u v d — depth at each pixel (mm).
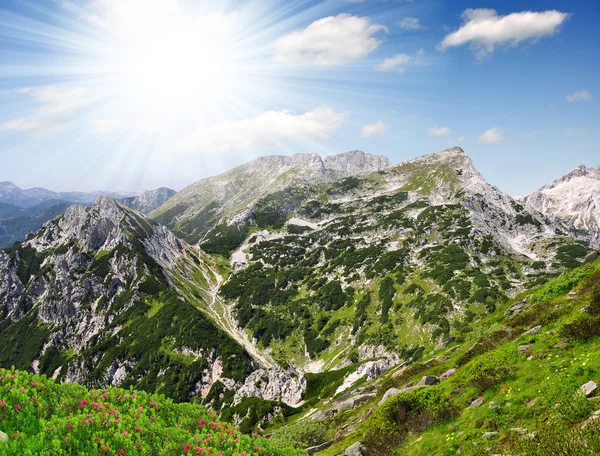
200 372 175875
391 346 158125
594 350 19266
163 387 171250
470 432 18219
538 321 30672
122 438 11758
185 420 15516
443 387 25422
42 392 13969
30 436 11406
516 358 23266
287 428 44281
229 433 14906
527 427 15906
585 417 13898
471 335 39656
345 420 43375
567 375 17672
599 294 24266
